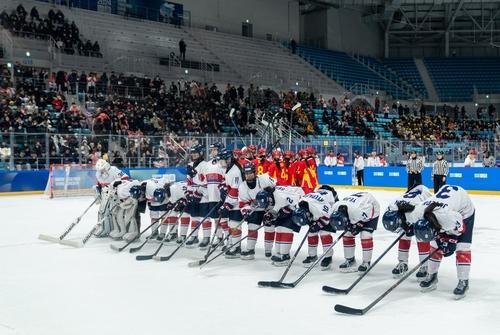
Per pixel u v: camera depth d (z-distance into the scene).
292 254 7.72
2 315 4.89
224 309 5.01
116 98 23.75
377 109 33.69
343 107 32.44
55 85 22.88
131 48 29.92
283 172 13.19
